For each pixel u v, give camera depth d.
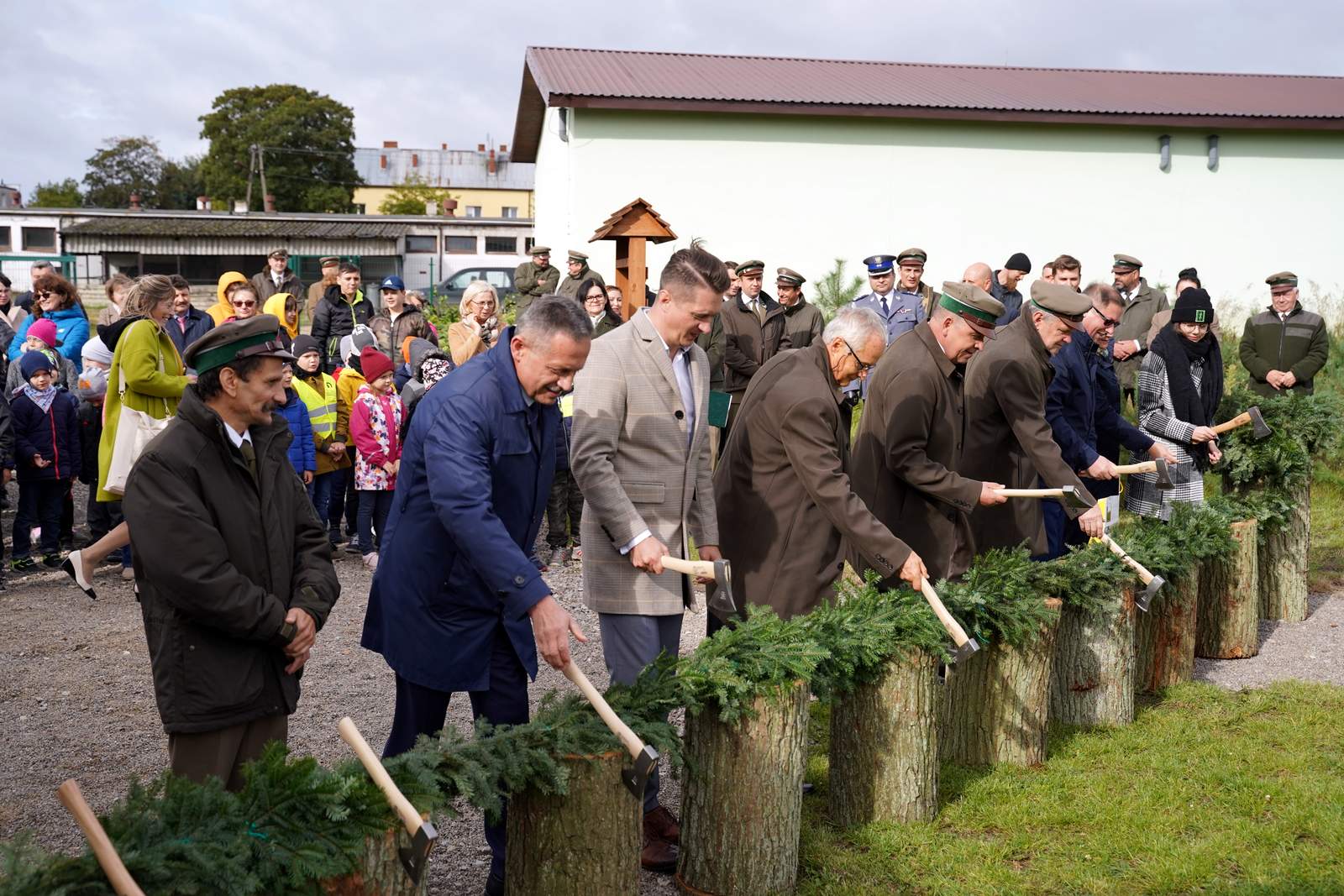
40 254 32.81
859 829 3.91
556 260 15.52
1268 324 8.99
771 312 9.30
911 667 3.88
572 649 6.04
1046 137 15.08
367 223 33.47
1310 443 7.06
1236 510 6.34
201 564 2.74
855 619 3.78
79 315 9.18
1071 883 3.60
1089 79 17.97
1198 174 15.53
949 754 4.54
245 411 2.91
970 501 4.29
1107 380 6.14
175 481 2.77
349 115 59.34
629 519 3.46
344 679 5.54
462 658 3.18
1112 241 15.42
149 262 31.72
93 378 7.62
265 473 3.00
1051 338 4.75
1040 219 15.22
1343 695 5.40
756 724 3.38
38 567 7.61
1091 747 4.70
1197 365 6.77
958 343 4.32
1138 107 15.22
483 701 3.33
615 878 3.02
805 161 14.51
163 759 4.51
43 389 7.40
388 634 3.26
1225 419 7.06
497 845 3.31
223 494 2.86
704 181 14.29
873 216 14.75
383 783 2.51
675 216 14.28
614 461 3.67
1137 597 4.97
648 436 3.66
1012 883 3.59
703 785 3.45
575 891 2.99
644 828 3.77
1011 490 4.28
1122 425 6.20
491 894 3.31
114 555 7.88
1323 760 4.58
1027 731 4.49
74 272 30.02
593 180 14.04
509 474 3.20
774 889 3.47
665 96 13.80
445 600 3.18
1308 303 15.92
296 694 3.04
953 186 14.93
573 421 3.59
